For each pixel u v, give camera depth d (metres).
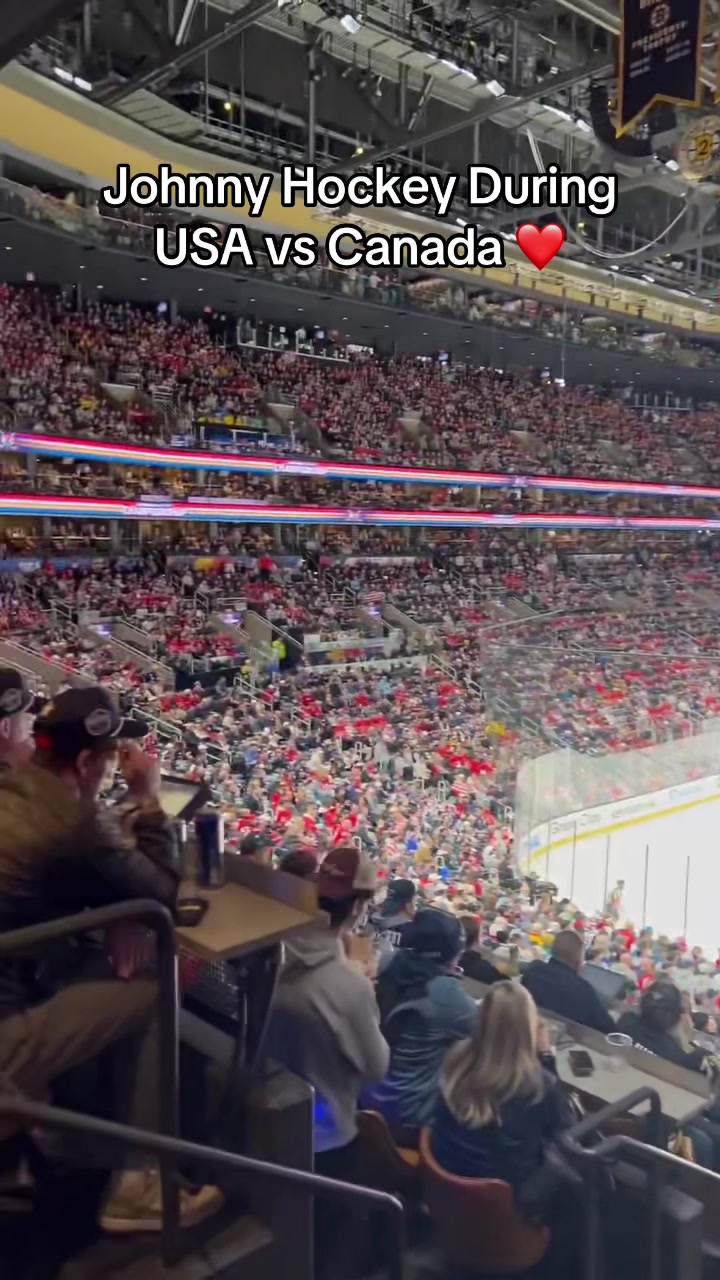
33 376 26.33
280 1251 2.65
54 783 2.64
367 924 4.94
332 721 22.30
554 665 17.33
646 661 17.61
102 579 26.84
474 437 37.97
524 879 12.91
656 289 38.06
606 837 16.00
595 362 41.16
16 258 26.31
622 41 9.98
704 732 16.81
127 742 3.20
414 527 35.56
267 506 30.80
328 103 26.89
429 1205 3.22
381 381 37.06
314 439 33.09
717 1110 4.27
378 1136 3.21
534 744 16.83
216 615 27.33
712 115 13.38
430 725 22.55
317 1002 3.06
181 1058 2.88
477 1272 3.14
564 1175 3.28
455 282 34.12
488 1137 3.20
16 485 24.14
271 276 29.22
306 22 23.03
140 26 21.30
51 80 21.03
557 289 36.53
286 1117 2.71
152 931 2.57
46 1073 2.44
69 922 2.18
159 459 27.98
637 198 34.59
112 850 2.55
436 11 22.78
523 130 28.66
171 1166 2.45
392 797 17.06
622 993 7.38
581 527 40.25
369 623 30.34
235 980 2.95
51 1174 2.49
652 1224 3.45
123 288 29.84
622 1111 3.71
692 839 16.05
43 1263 2.43
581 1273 3.24
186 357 31.08
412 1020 3.62
